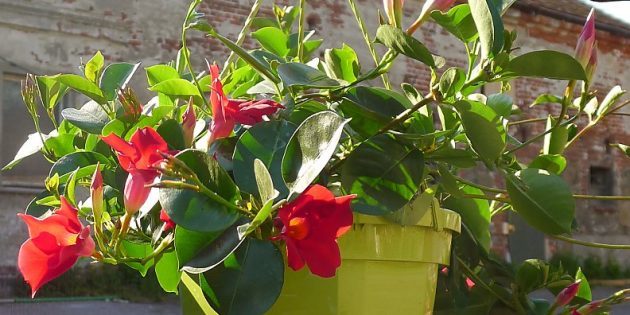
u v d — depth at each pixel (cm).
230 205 88
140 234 101
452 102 97
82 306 722
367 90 102
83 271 776
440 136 102
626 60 1227
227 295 87
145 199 92
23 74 803
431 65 98
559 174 113
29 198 791
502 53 93
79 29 831
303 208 86
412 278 100
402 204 95
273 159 93
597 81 1197
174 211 86
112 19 847
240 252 88
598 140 1188
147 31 863
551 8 1147
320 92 104
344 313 97
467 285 121
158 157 91
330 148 85
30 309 700
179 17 878
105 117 112
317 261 86
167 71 117
